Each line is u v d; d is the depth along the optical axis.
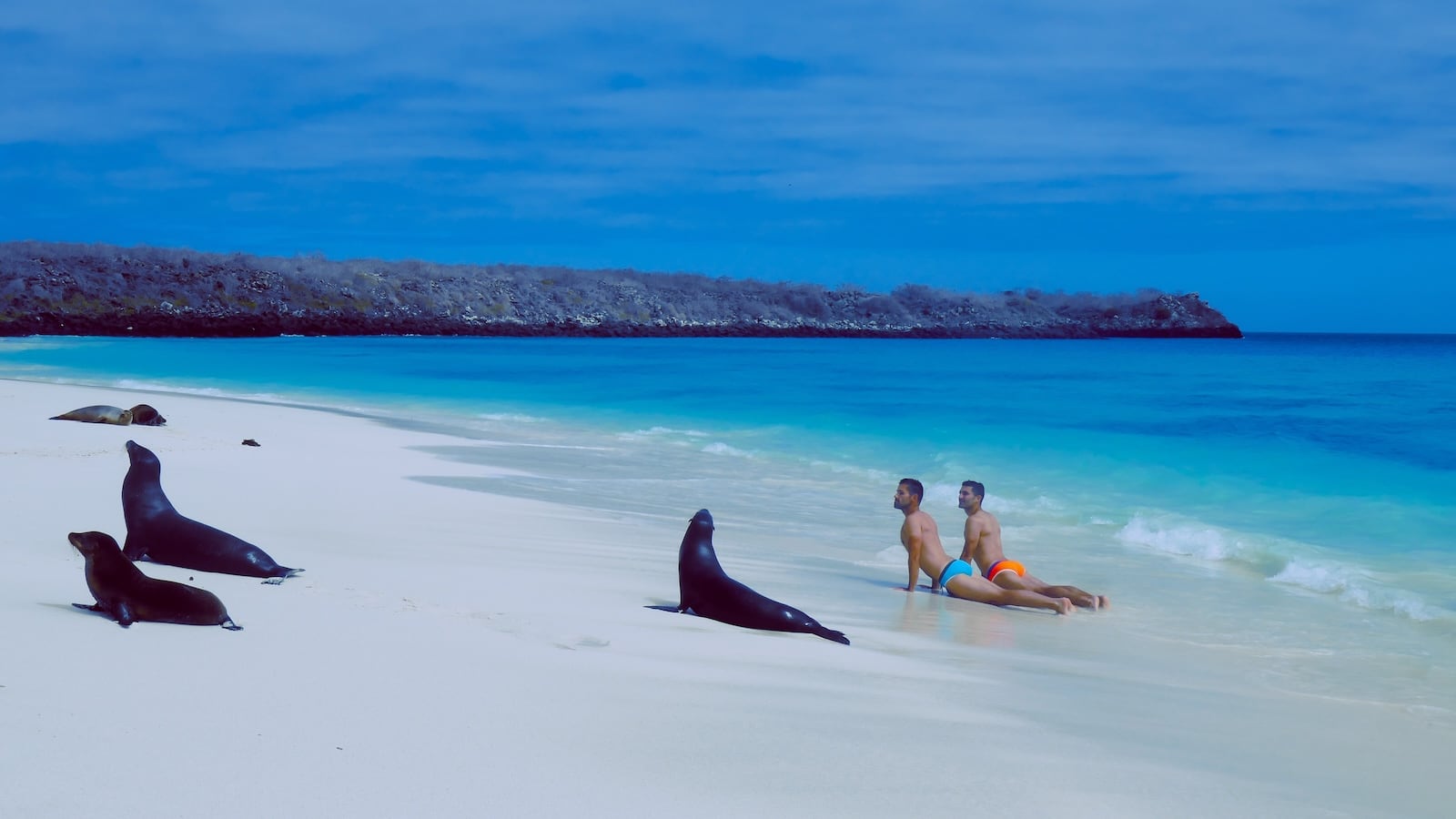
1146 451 18.91
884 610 8.34
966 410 26.44
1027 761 4.61
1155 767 4.74
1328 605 8.86
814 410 26.59
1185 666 6.99
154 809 3.22
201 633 5.36
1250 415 24.84
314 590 6.82
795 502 13.89
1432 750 5.38
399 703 4.46
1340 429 21.86
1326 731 5.65
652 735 4.41
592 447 19.52
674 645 6.25
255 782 3.50
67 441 14.85
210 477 12.64
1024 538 11.96
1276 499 14.57
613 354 64.12
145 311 91.69
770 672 5.82
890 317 124.69
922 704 5.45
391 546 9.20
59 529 8.45
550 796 3.63
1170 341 115.94
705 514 7.43
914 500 9.23
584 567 8.91
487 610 6.72
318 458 15.48
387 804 3.42
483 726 4.28
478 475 14.95
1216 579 9.87
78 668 4.55
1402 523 12.80
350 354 58.34
